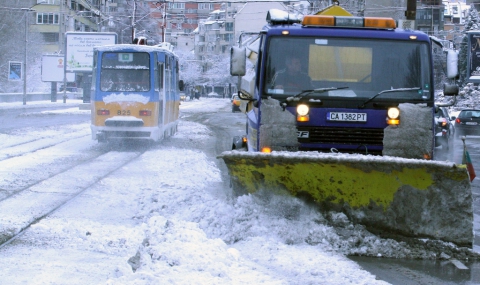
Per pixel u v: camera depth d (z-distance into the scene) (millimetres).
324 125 8938
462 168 7137
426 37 9188
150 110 20500
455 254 7402
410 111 8906
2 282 5801
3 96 59625
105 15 69062
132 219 9102
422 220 7473
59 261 6668
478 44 35656
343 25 9344
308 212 7855
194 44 133250
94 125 20516
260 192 8039
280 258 6875
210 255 6508
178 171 14445
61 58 62938
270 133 8938
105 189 11711
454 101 9758
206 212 8359
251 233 7723
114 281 5598
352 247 7504
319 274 6258
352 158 7277
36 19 89812
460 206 7383
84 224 8516
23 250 7117
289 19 9719
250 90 10258
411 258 7352
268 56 9141
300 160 7430
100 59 20578
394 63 9133
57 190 11492
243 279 5848
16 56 73500
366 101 8953
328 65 9133
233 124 37438
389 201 7539
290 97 8977
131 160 16953
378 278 6414
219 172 14734
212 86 125188
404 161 7168
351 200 7680
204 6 147875
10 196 10727
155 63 20719
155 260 6414
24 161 15961
